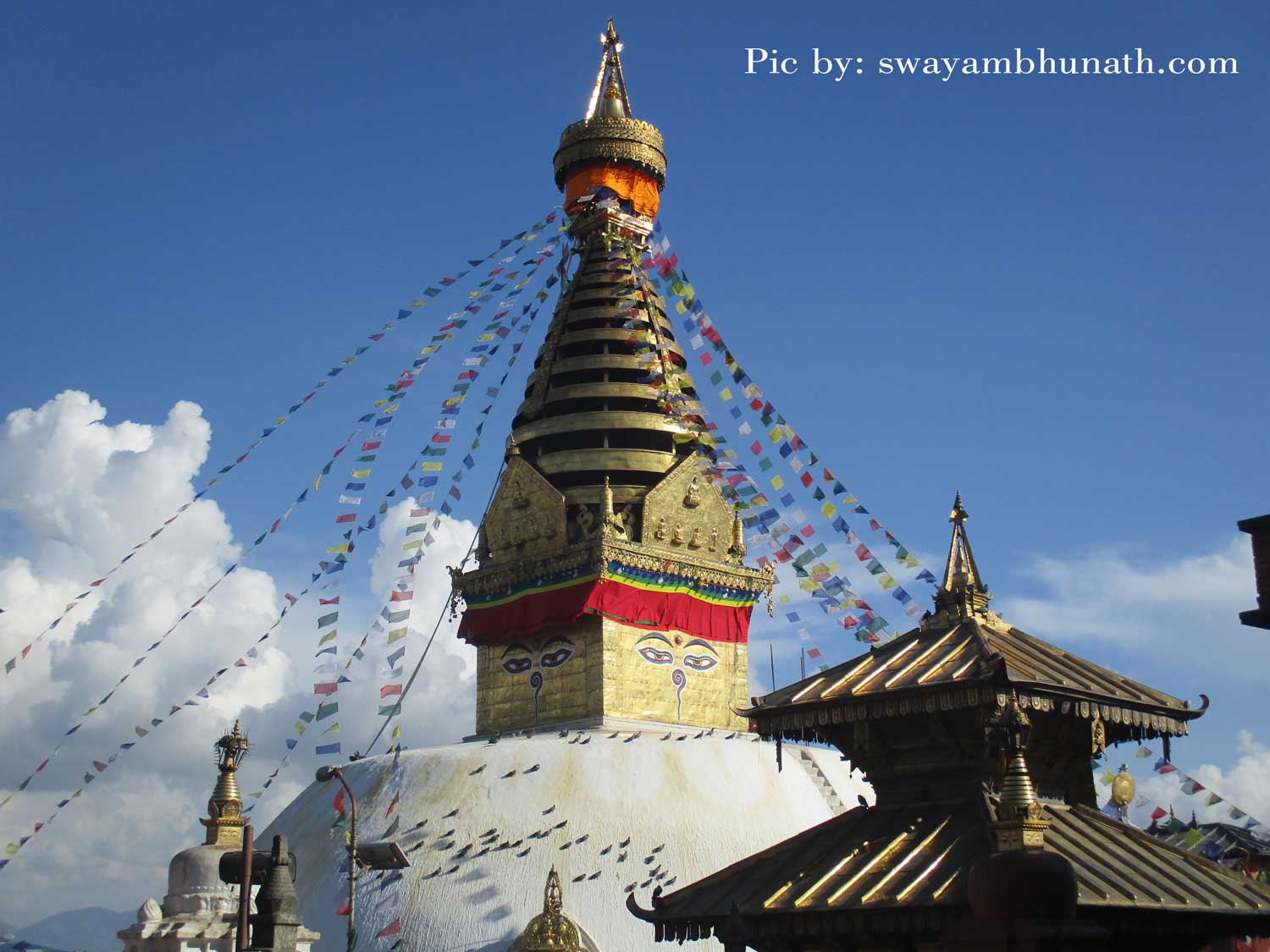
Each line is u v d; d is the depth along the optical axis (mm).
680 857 31422
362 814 34000
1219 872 15492
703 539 41656
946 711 15906
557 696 39438
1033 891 9422
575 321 45469
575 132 46969
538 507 41531
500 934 29812
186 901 27109
